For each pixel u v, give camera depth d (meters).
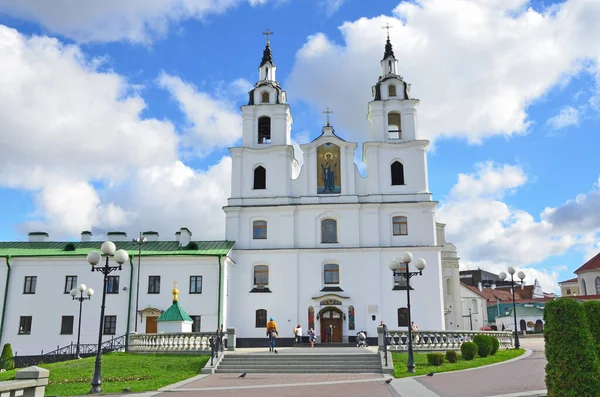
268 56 56.16
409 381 23.84
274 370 29.95
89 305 46.78
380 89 53.81
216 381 26.03
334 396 20.09
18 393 13.59
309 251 49.09
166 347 35.19
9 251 49.19
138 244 50.88
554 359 14.38
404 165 51.00
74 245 50.78
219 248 48.62
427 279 47.97
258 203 50.94
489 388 20.53
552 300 14.88
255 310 48.31
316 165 51.50
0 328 46.44
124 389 22.77
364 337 44.31
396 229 49.75
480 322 91.81
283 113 53.38
